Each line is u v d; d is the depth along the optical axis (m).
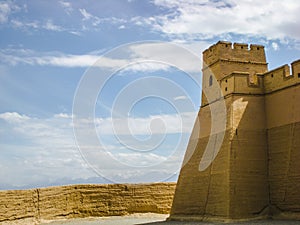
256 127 31.50
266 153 31.14
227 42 35.41
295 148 28.88
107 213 42.00
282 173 29.53
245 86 32.09
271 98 31.62
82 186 41.75
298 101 29.22
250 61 35.75
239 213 29.19
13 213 34.75
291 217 27.98
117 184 43.28
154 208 43.72
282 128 30.23
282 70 30.81
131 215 42.38
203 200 32.22
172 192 44.59
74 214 40.31
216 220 29.73
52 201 38.66
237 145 30.70
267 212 29.77
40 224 35.47
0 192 34.22
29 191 36.72
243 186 29.88
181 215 34.31
